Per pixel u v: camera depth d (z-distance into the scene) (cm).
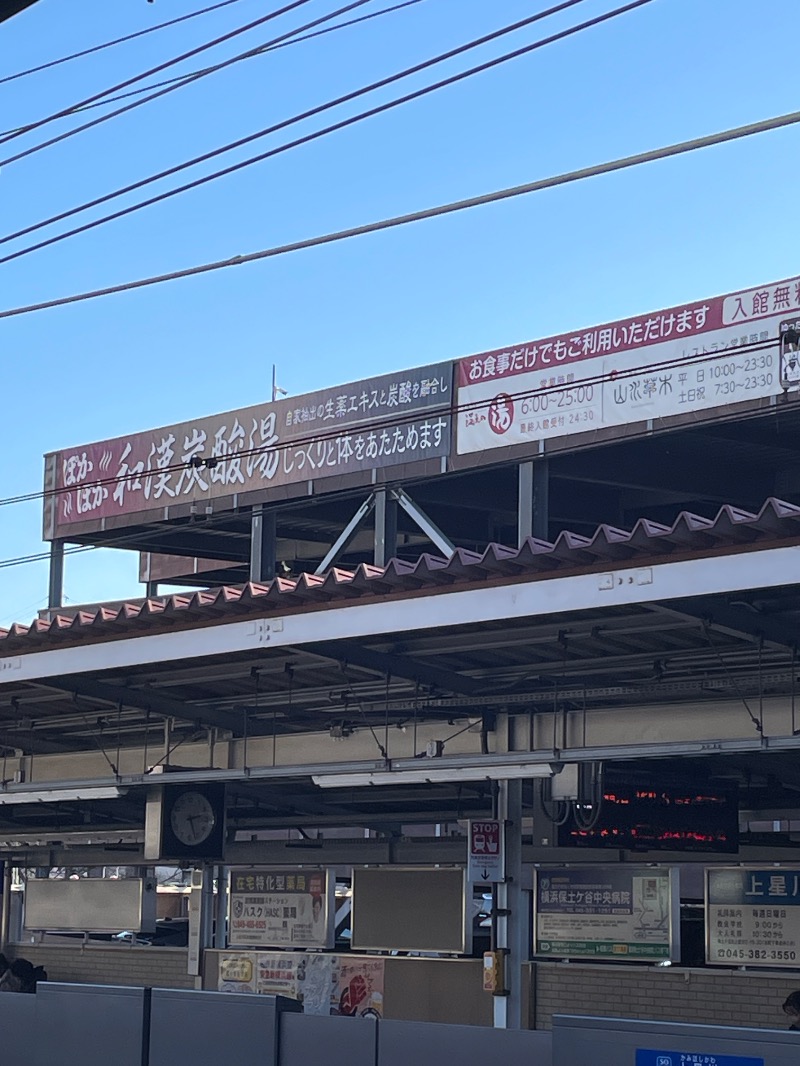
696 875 1683
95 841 1734
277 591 1024
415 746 1256
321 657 1064
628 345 1844
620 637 1005
